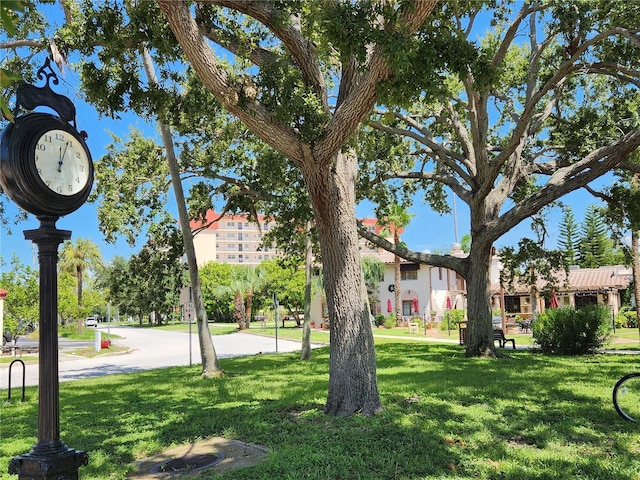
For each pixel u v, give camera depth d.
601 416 7.59
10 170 3.90
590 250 55.84
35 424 8.85
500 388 10.02
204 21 8.57
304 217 15.98
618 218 18.31
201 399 10.33
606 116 16.92
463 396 9.32
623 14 12.12
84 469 5.89
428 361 15.74
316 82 8.12
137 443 7.02
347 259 8.05
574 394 9.27
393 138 18.47
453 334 34.50
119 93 8.53
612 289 38.97
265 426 7.46
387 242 18.64
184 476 5.48
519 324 36.44
